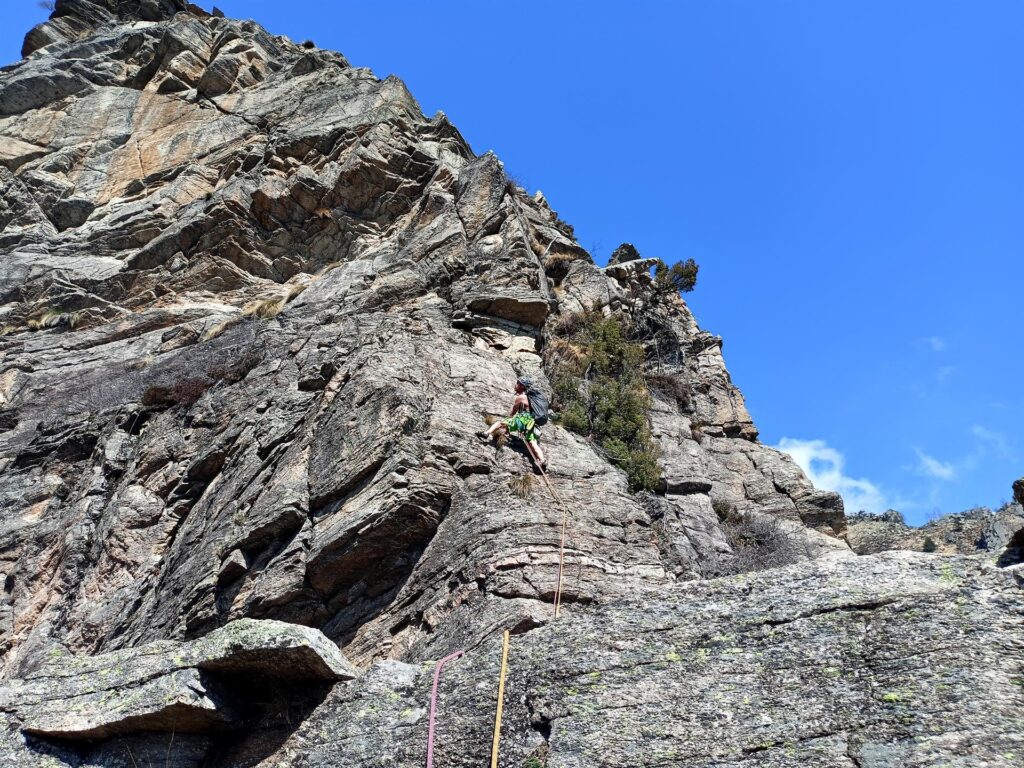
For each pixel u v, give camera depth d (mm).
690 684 7789
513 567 13141
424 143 33438
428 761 8188
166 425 21297
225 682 9727
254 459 17422
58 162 39875
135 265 34062
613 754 7488
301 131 34875
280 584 14445
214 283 32562
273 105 39000
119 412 23406
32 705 10047
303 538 14922
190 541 16891
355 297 24766
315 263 32344
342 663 9570
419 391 16469
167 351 28812
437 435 15430
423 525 14438
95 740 9781
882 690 7117
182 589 15805
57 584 19000
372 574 14445
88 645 16953
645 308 26969
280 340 22859
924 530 27000
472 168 29109
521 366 20203
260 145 37156
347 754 8680
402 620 13555
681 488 19734
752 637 7945
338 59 41219
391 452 14969
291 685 9664
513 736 8055
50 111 42250
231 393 20859
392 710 8906
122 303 33281
